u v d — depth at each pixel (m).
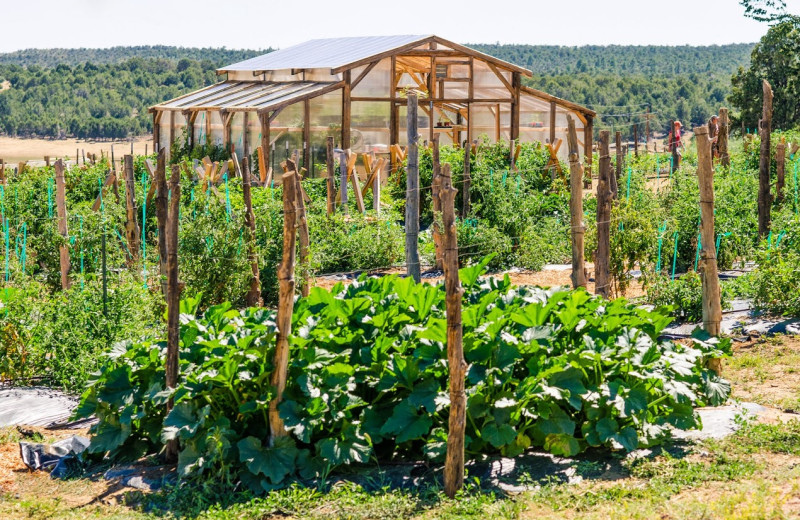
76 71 154.75
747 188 19.31
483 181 21.44
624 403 8.23
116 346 9.27
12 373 11.04
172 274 8.40
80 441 9.00
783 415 9.17
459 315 7.45
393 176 25.34
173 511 7.57
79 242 15.18
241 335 8.70
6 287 12.95
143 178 20.08
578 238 12.05
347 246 18.38
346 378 8.28
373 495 7.64
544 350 8.48
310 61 32.69
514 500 7.38
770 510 6.50
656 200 17.06
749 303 13.82
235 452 8.14
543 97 32.09
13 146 106.75
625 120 109.50
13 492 8.19
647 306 13.15
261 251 14.52
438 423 8.34
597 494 7.36
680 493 7.31
